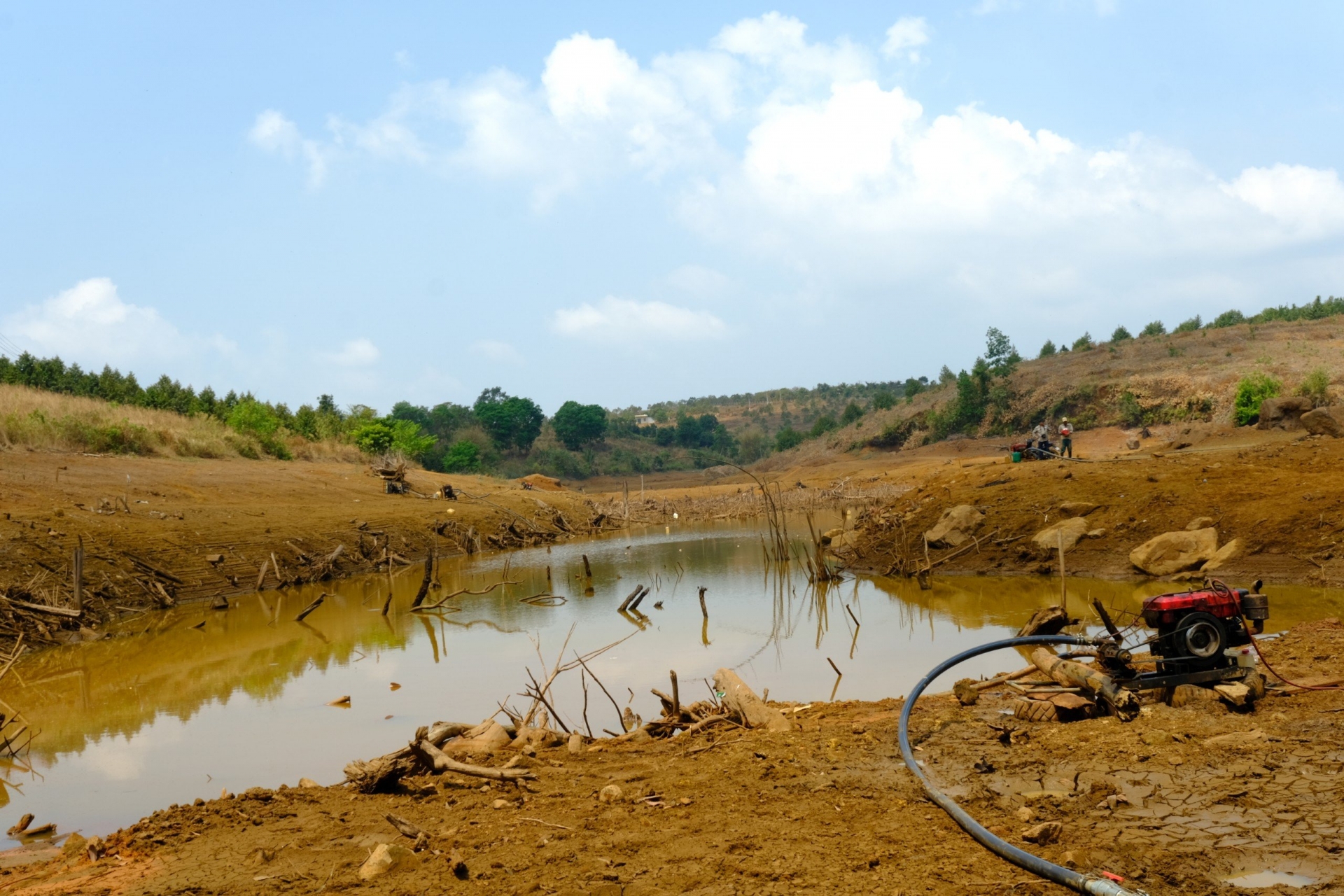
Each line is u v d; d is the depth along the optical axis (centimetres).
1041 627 1223
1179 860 497
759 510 4903
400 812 698
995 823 576
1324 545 1694
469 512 3959
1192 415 6228
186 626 1911
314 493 3631
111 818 824
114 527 2294
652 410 19350
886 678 1247
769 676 1290
